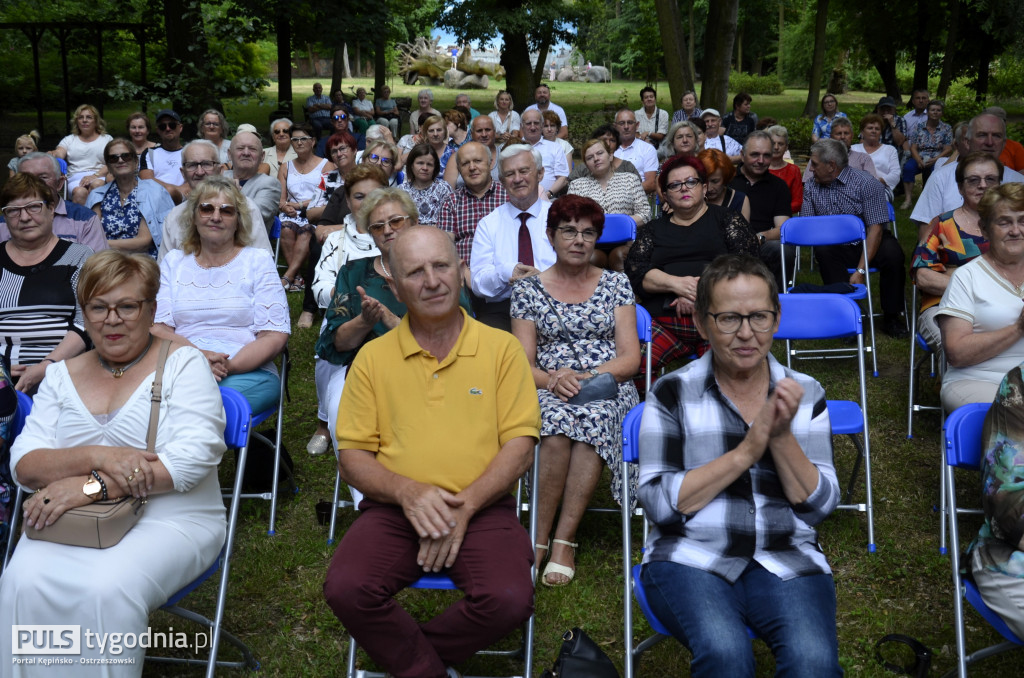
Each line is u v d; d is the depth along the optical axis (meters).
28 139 9.24
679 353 5.08
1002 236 3.86
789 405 2.41
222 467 4.64
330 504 4.11
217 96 13.82
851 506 3.88
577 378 3.75
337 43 16.23
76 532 2.69
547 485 3.63
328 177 7.70
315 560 3.83
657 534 2.75
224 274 4.34
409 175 6.64
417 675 2.68
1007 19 24.52
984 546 2.71
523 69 23.73
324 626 3.39
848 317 4.20
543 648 3.25
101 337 2.93
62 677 2.62
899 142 12.06
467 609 2.68
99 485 2.76
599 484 4.48
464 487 2.86
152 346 3.06
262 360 4.18
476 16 22.55
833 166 6.46
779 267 6.71
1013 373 2.69
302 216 7.98
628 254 5.32
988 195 3.90
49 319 4.20
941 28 26.45
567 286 4.02
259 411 4.12
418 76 45.22
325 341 4.01
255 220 5.50
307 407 5.52
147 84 13.52
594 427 3.59
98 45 16.08
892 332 6.55
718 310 2.57
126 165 6.53
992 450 2.68
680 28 15.66
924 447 4.79
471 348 2.92
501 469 2.83
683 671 3.10
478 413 2.89
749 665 2.35
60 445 3.00
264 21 15.70
